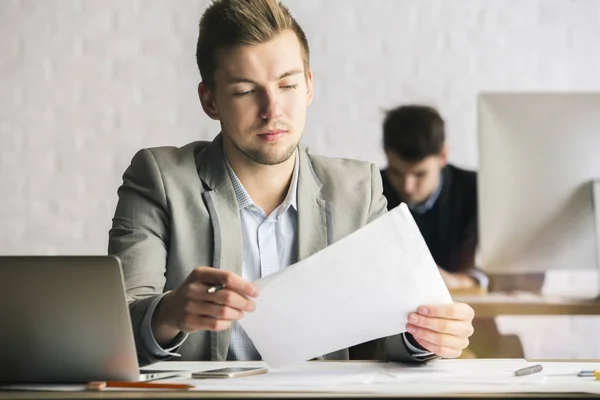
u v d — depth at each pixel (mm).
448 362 1538
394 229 1297
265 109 1646
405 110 3518
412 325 1395
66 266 1261
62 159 4016
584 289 4066
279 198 1802
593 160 2814
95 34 4047
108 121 4035
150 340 1436
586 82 4203
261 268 1776
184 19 4070
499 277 3408
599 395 1138
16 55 4031
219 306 1331
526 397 1131
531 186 2818
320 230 1783
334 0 4121
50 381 1306
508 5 4188
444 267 3594
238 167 1774
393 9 4148
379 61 4133
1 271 1270
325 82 4121
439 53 4156
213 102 1776
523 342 4090
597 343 4082
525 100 2834
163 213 1747
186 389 1193
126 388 1225
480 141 2846
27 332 1286
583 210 2814
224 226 1737
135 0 4062
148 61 4055
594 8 4207
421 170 3516
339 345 1380
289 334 1350
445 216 3600
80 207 4008
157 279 1688
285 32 1669
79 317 1273
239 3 1675
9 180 4004
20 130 4020
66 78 4035
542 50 4195
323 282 1310
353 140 4121
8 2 4031
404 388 1203
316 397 1115
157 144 4043
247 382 1266
